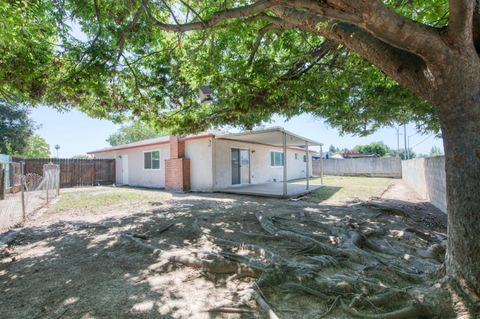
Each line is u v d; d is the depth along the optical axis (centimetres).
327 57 491
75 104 570
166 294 258
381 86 553
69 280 292
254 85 514
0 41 277
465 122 200
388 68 229
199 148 1202
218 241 430
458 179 208
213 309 226
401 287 250
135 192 1181
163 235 477
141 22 385
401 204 772
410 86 227
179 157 1238
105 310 229
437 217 607
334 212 649
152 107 646
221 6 362
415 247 393
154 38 440
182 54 502
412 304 208
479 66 192
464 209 204
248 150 1425
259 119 720
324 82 494
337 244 397
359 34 235
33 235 485
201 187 1191
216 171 1180
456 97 200
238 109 611
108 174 1675
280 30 396
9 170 1095
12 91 465
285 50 484
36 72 390
